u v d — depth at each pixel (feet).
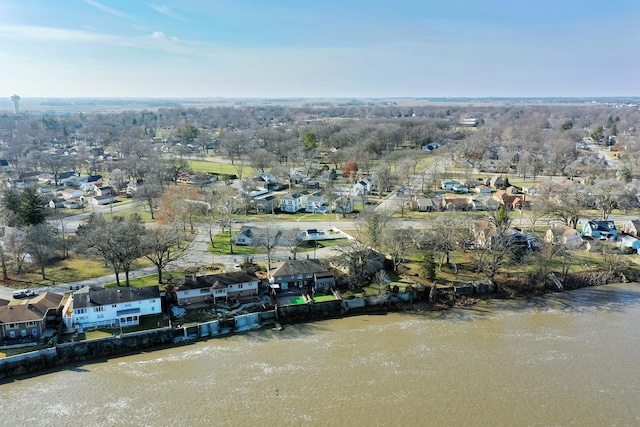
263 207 456.04
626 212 445.37
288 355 216.54
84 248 296.51
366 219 356.18
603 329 244.01
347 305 258.57
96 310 228.22
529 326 247.09
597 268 309.83
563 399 185.88
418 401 183.52
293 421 171.42
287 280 273.13
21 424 168.76
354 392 188.85
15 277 281.95
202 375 200.03
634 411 179.11
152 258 303.48
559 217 414.21
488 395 187.83
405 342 229.66
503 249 297.53
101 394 186.70
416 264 311.27
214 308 249.55
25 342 212.43
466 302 271.28
